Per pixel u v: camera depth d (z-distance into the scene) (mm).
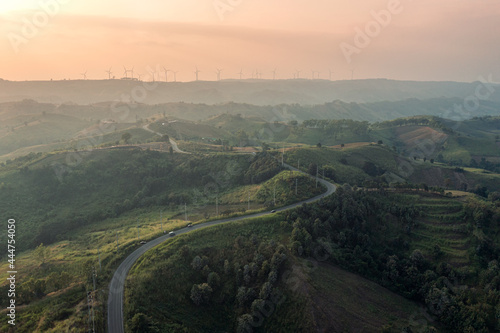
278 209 157250
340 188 164375
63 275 107312
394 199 162750
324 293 105938
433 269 126625
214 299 109750
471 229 139375
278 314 102688
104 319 91375
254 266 114812
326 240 127875
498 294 106938
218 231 136250
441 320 107750
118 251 125812
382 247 138500
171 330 92500
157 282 106812
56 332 82062
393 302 112312
